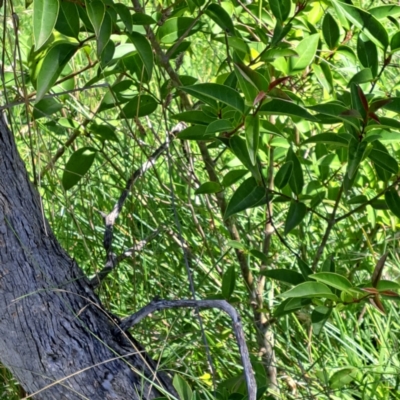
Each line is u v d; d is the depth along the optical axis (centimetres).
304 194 205
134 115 189
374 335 239
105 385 142
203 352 218
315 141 164
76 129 206
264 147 205
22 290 142
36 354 142
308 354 222
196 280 249
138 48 154
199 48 356
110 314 154
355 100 150
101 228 262
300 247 243
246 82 142
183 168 238
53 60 144
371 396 202
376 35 174
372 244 252
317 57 199
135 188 246
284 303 178
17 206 146
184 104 203
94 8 138
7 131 149
